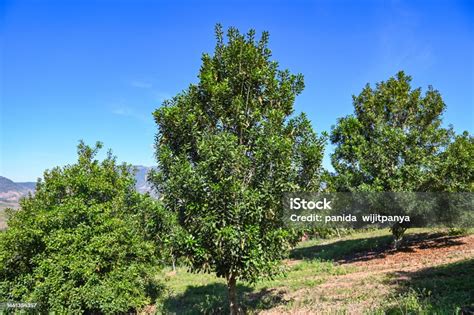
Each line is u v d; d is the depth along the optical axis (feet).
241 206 28.99
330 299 39.93
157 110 33.14
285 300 42.98
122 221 48.98
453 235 77.82
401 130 71.56
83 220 47.52
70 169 53.62
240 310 40.24
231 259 30.40
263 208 30.94
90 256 44.68
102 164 60.70
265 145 30.76
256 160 30.91
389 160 68.28
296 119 34.96
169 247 31.50
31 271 47.78
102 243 45.16
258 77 33.94
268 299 44.60
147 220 32.94
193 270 32.27
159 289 61.87
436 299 31.58
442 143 72.02
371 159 70.38
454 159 66.44
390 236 89.76
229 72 35.01
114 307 43.91
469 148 69.62
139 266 49.42
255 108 33.76
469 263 47.14
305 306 38.04
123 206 52.60
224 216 29.09
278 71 36.60
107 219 47.91
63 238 44.42
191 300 53.47
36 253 47.24
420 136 69.92
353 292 41.75
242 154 30.53
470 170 66.74
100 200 52.80
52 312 42.55
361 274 54.03
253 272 31.17
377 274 51.62
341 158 77.05
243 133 33.81
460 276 40.78
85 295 43.14
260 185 30.73
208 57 35.81
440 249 65.77
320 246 98.27
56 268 43.52
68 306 43.27
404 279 44.75
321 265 67.67
